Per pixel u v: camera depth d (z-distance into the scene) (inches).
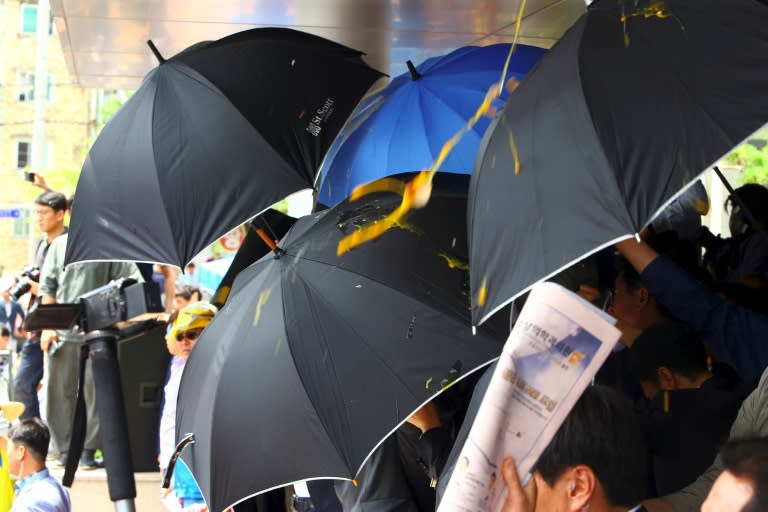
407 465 310.2
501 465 148.8
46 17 2009.1
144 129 316.8
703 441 246.4
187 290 702.5
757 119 193.2
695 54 204.2
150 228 305.7
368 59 515.8
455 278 271.4
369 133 389.1
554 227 198.1
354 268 274.8
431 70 396.2
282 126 321.4
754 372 240.5
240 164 311.3
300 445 259.0
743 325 243.0
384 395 255.3
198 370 288.7
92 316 294.5
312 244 285.9
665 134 196.7
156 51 334.3
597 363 146.2
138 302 290.2
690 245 297.4
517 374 147.9
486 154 219.0
